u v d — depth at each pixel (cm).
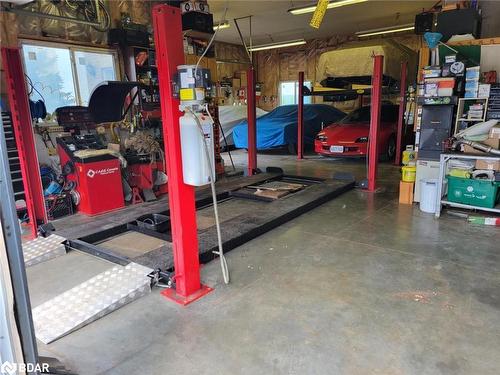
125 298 256
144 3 590
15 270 106
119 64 559
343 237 370
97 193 451
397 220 418
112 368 195
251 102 641
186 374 189
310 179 604
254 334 219
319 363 194
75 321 232
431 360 193
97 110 474
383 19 977
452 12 484
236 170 738
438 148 446
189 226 257
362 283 275
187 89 226
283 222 415
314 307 245
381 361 194
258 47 1186
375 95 526
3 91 440
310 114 1008
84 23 464
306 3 775
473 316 231
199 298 262
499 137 389
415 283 273
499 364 189
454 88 421
